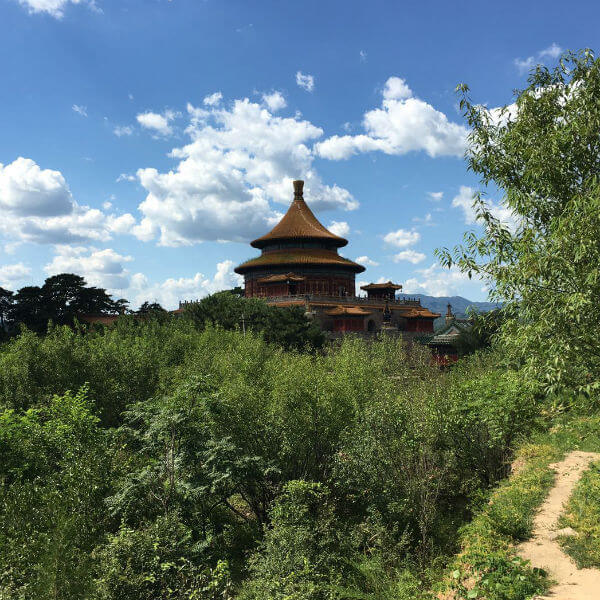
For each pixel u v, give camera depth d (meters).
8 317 77.75
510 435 19.72
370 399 21.45
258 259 95.81
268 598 11.44
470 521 17.09
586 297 8.14
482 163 10.86
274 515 15.62
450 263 9.98
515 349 10.12
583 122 9.33
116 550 11.57
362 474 17.48
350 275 96.75
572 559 11.23
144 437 16.16
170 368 28.70
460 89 10.82
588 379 9.06
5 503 11.37
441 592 11.39
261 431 18.33
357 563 14.44
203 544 13.52
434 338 63.88
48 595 9.42
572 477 16.45
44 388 24.08
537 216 10.12
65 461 14.48
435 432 18.41
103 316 83.38
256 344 36.69
